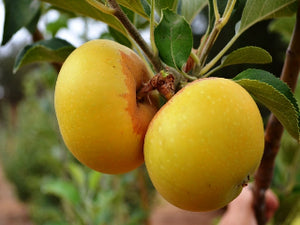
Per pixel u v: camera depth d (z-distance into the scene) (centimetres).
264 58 22
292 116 20
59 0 24
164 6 24
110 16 24
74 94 20
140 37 21
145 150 20
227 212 44
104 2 23
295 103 20
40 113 138
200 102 18
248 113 18
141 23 39
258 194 32
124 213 75
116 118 20
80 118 20
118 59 21
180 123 18
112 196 61
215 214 182
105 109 20
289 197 41
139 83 22
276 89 19
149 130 19
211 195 18
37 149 162
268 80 20
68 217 65
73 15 41
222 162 17
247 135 18
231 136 17
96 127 20
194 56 22
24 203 192
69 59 21
